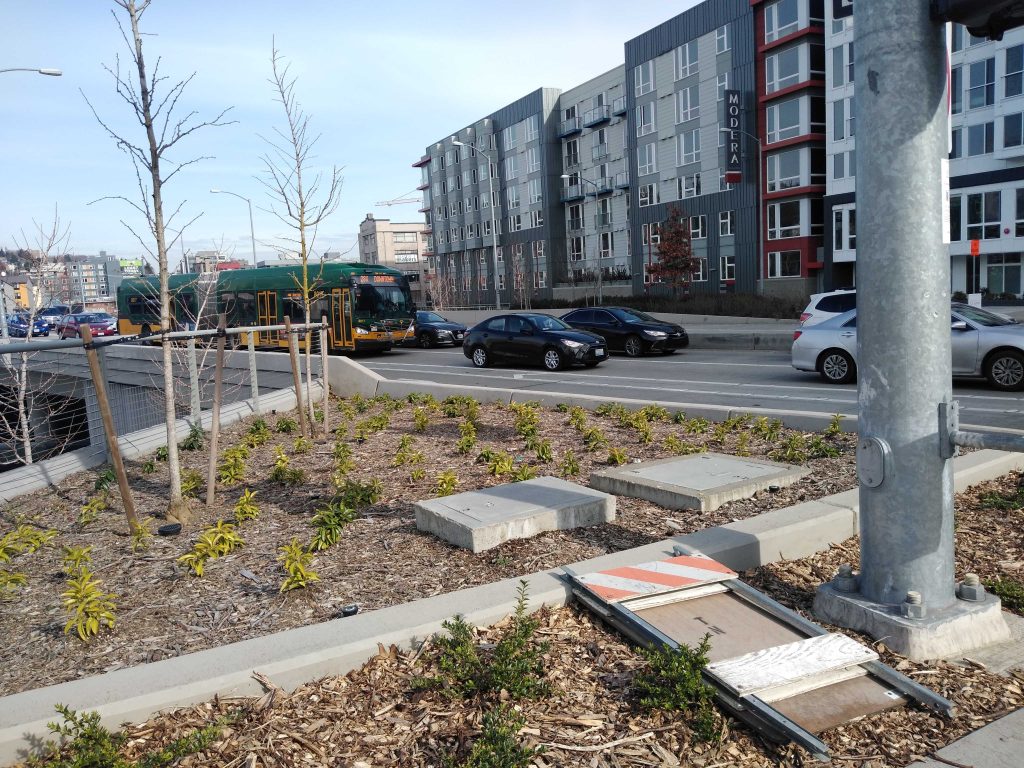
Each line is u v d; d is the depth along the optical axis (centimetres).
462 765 279
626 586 392
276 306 2781
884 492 369
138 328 3108
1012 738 299
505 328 2167
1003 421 1015
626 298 4694
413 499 646
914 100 345
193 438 1012
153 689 318
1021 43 3216
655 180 5369
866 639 372
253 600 441
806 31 4053
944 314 355
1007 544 495
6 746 290
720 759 290
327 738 302
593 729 305
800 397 1321
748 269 4628
